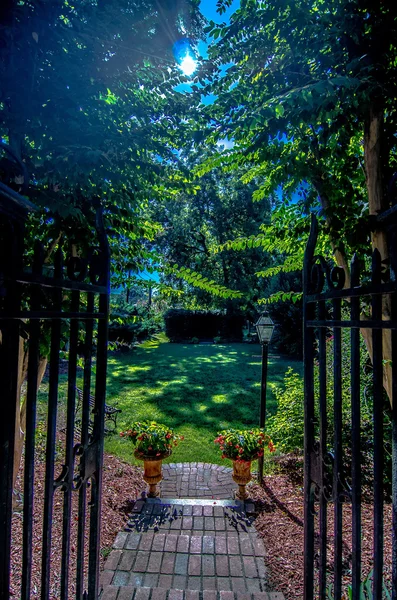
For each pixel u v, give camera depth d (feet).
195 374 32.83
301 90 5.39
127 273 11.19
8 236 3.37
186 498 12.94
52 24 5.06
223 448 12.92
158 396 25.79
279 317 41.98
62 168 5.42
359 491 3.96
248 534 10.39
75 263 4.57
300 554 9.38
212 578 8.54
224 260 54.39
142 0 5.21
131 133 6.41
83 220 6.98
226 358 40.96
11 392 3.56
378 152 6.53
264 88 6.80
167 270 10.95
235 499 12.63
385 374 6.69
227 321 56.65
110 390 27.20
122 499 12.34
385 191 6.56
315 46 6.14
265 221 51.06
